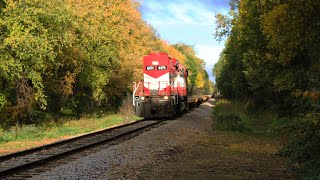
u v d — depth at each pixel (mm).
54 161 12242
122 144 16156
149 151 14352
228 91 70438
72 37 25406
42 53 21000
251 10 23031
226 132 21625
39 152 14305
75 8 29812
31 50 20344
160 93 31203
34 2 21281
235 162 12031
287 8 15789
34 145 17312
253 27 23453
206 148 15211
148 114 31062
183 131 21562
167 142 16922
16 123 23203
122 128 23797
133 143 16469
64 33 23812
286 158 12852
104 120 30781
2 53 20234
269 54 20047
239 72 41969
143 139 17844
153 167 11188
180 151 14414
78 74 32250
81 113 35375
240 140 18031
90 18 31984
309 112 11922
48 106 32438
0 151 15328
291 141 13977
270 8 18328
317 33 15586
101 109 40125
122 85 38875
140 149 14812
